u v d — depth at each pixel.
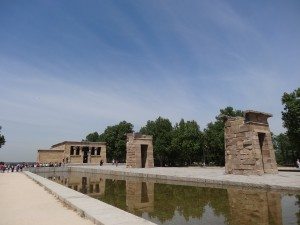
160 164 74.44
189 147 66.75
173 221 9.74
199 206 12.56
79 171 51.28
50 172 53.44
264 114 26.83
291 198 13.42
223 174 26.14
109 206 10.53
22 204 12.47
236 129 27.06
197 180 22.17
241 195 15.05
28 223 8.67
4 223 8.72
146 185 22.88
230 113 63.66
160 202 14.05
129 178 31.05
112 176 35.84
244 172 25.42
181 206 12.77
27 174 33.81
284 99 36.88
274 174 25.08
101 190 20.52
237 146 26.66
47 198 14.37
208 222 9.38
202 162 74.75
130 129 88.06
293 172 28.25
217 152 66.38
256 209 11.24
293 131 35.94
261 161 25.20
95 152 79.38
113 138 86.94
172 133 71.69
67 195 13.80
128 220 8.19
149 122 78.06
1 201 13.39
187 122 71.75
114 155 87.50
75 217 9.58
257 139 25.73
